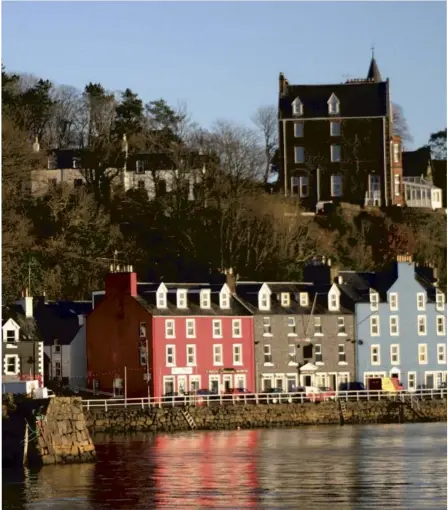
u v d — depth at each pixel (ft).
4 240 649.61
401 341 613.93
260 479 385.50
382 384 594.24
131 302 569.23
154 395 561.43
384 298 613.11
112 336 573.74
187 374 570.46
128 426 507.30
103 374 575.79
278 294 599.57
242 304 590.55
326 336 601.21
